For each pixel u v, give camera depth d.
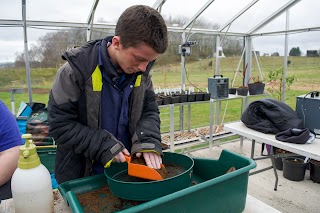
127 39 0.69
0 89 2.67
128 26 0.69
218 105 3.95
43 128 2.15
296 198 2.46
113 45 0.79
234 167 0.84
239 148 3.76
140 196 0.67
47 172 0.69
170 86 3.63
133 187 0.67
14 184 0.64
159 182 0.67
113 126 0.92
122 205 0.75
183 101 3.11
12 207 0.81
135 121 0.95
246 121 2.43
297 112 2.36
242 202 0.79
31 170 0.65
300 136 1.98
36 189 0.64
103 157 0.80
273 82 3.74
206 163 0.92
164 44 0.71
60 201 0.86
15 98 2.77
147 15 0.68
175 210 0.63
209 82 3.46
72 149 0.88
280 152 3.07
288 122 2.22
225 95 3.45
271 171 3.03
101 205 0.75
